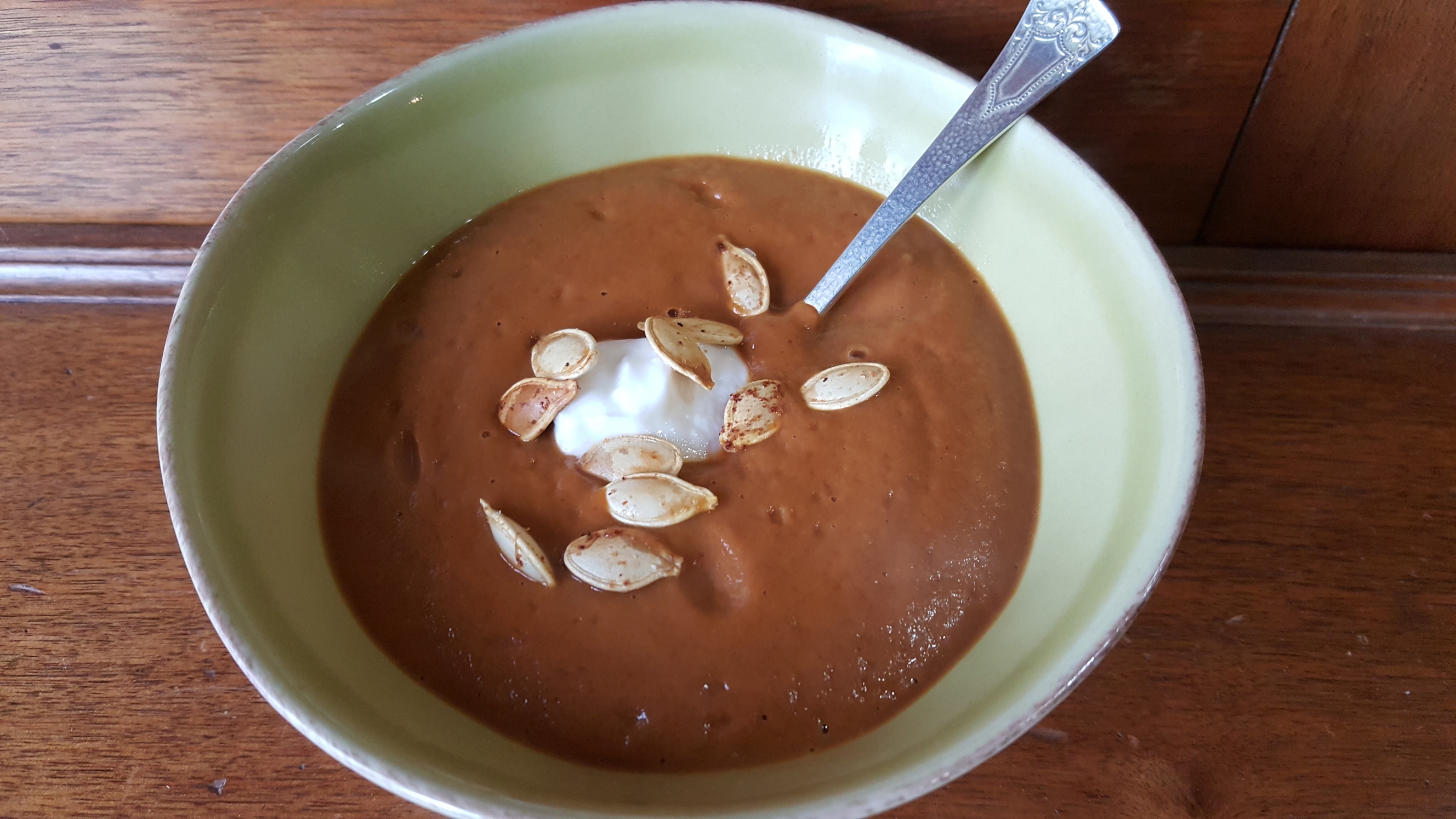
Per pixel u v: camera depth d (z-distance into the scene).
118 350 0.21
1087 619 0.12
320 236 0.17
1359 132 0.20
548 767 0.13
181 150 0.21
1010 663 0.13
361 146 0.17
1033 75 0.16
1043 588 0.14
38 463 0.19
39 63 0.19
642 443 0.16
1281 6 0.18
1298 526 0.18
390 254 0.18
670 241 0.19
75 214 0.22
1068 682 0.11
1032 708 0.11
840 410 0.16
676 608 0.15
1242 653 0.16
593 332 0.18
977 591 0.15
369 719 0.12
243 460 0.15
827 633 0.15
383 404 0.17
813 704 0.14
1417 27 0.18
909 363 0.17
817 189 0.19
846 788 0.11
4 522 0.18
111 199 0.22
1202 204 0.22
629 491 0.16
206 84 0.20
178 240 0.22
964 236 0.18
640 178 0.19
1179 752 0.15
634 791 0.13
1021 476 0.16
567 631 0.15
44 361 0.21
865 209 0.19
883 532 0.15
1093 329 0.15
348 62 0.20
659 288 0.18
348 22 0.19
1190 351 0.14
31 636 0.17
